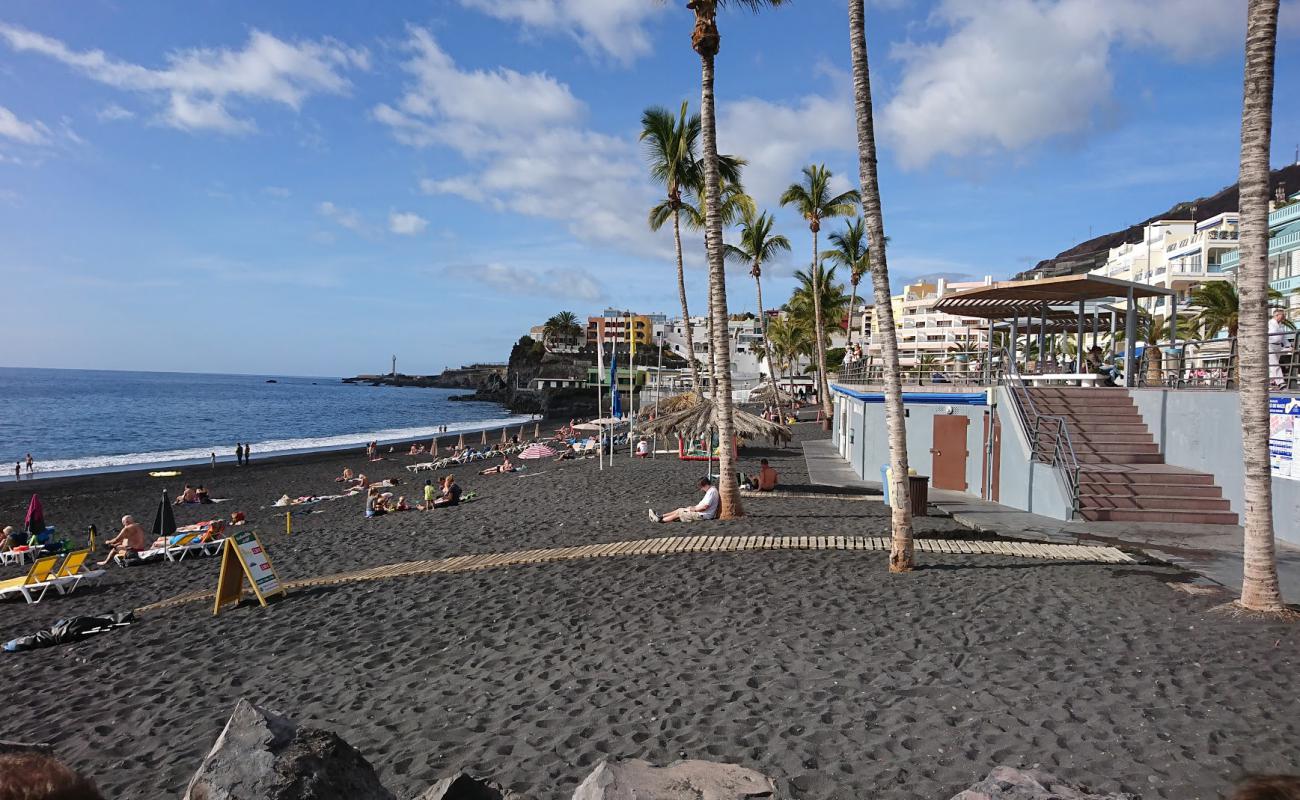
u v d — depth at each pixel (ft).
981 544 40.09
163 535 62.08
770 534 44.52
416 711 22.86
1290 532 40.19
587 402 393.91
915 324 374.84
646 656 26.17
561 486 75.77
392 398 545.03
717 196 51.44
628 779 10.59
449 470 123.13
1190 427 49.85
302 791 9.48
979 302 74.23
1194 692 20.70
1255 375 27.12
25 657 31.50
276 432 248.11
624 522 51.88
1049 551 38.22
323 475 125.08
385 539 53.06
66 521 84.79
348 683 25.67
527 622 30.81
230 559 36.86
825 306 189.78
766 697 22.11
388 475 121.80
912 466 67.26
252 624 33.58
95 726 23.59
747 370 365.20
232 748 9.82
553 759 19.10
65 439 213.25
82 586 48.26
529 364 478.59
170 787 19.33
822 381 154.92
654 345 399.24
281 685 25.99
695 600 32.27
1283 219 129.39
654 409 118.62
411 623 31.83
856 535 43.93
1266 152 26.22
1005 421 56.95
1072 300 70.44
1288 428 40.45
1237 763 16.80
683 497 63.57
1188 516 45.57
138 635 33.40
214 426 268.62
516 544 46.32
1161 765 16.92
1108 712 19.76
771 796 10.62
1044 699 20.77
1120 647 24.44
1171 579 32.60
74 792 5.75
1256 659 22.81
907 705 20.95
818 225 151.64
